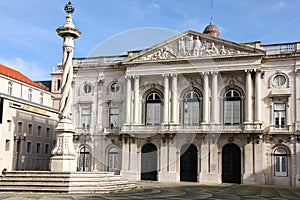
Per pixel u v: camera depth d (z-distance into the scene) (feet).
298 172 146.92
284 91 153.17
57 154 86.63
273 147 152.25
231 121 157.79
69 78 90.07
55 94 223.30
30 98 191.31
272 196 94.73
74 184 80.12
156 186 123.13
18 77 185.98
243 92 157.28
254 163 150.82
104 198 70.85
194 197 83.92
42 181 80.79
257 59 153.48
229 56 155.02
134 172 161.68
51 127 185.16
